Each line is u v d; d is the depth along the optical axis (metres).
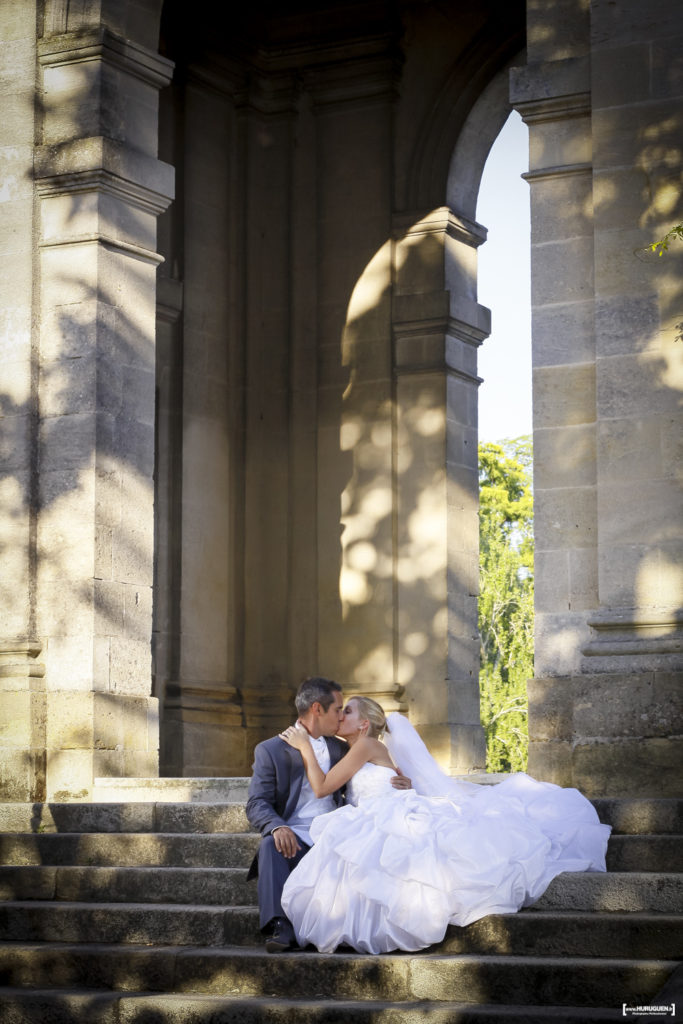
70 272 14.91
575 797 10.13
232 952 9.52
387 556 20.25
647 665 11.44
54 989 9.79
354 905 9.23
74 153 14.95
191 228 20.44
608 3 12.28
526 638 49.41
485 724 48.59
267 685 20.55
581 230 12.41
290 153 21.36
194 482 20.12
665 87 12.01
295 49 21.28
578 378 12.27
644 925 8.83
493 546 50.72
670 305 11.80
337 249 21.03
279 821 9.62
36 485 14.79
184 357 20.12
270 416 21.06
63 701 14.37
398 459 20.38
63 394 14.78
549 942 8.99
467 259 20.97
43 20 15.38
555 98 12.52
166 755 19.22
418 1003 8.70
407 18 20.94
